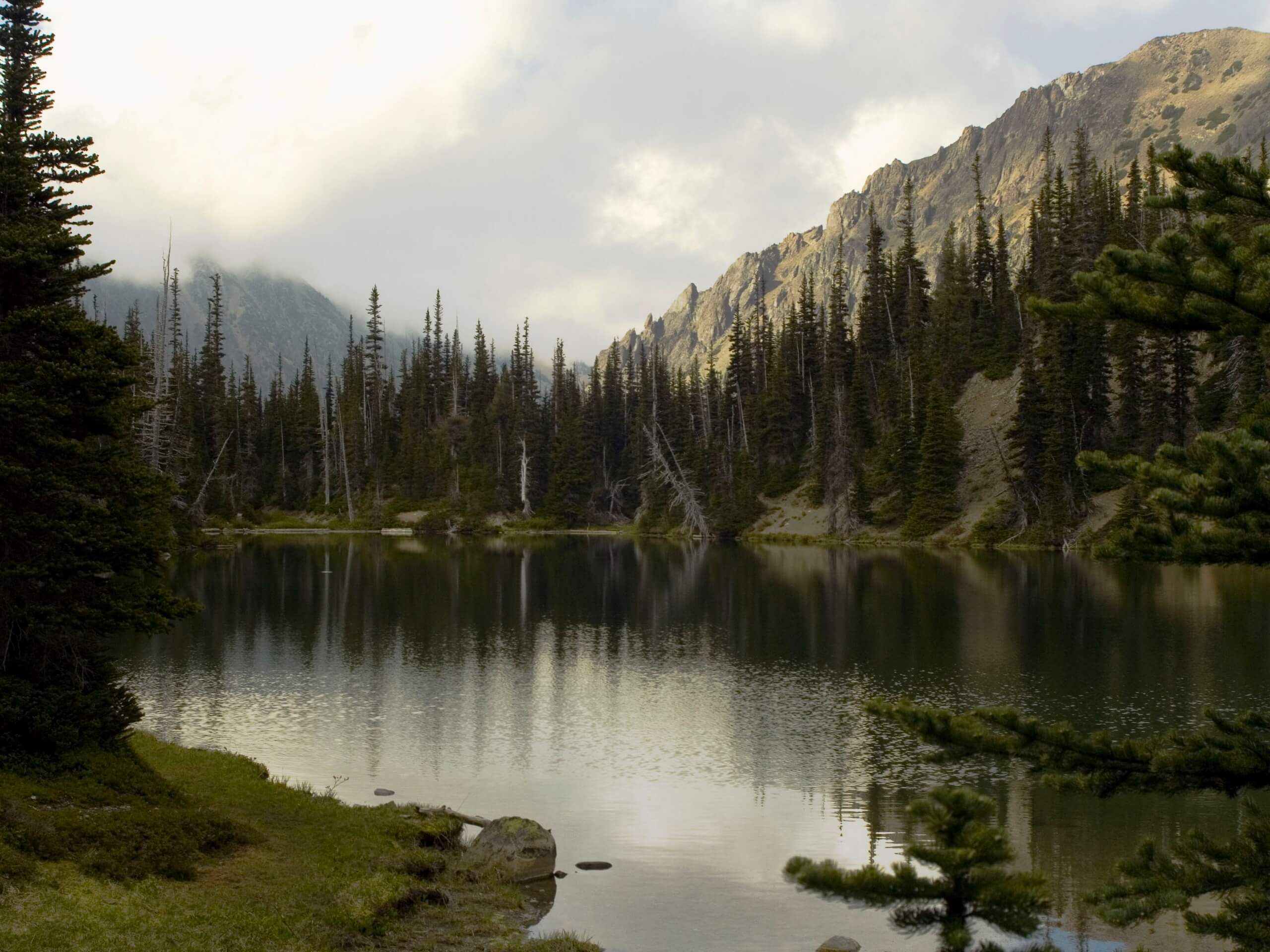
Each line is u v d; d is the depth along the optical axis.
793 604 60.47
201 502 120.56
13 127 18.78
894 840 21.02
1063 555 90.69
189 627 50.62
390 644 46.28
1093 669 39.75
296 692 35.53
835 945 15.62
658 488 140.38
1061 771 10.07
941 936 6.90
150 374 91.44
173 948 12.16
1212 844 10.33
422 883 16.69
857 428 125.12
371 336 163.50
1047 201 123.94
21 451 17.17
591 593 67.44
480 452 155.38
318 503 152.75
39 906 12.37
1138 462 9.97
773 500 129.50
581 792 24.34
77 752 17.69
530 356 166.62
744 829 21.67
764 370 154.38
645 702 34.56
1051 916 16.94
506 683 37.59
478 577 77.69
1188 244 10.49
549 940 15.07
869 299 140.00
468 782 25.06
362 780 24.86
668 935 16.14
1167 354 97.38
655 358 162.12
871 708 10.39
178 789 18.58
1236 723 10.61
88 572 17.45
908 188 143.88
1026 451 100.50
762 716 32.53
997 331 123.94
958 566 82.94
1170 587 66.88
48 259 17.41
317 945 13.47
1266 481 9.44
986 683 37.56
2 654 17.50
